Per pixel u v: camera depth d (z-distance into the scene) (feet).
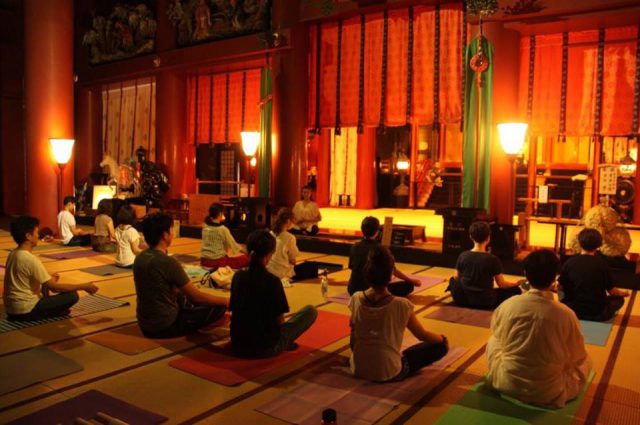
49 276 15.97
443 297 19.25
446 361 12.69
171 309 14.26
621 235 21.21
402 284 18.49
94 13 44.88
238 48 34.99
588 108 25.91
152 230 14.21
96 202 43.14
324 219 38.91
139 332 14.90
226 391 11.04
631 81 25.05
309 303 18.25
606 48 25.41
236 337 12.86
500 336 10.73
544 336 10.11
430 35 28.96
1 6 50.24
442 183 50.70
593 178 38.40
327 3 31.04
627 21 24.40
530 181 40.06
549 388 10.14
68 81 37.06
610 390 11.21
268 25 34.42
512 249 23.75
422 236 29.01
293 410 10.11
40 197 36.19
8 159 50.62
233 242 23.20
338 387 11.13
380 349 11.34
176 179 40.01
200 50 36.99
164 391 11.04
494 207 26.45
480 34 25.38
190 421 9.77
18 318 15.58
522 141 23.89
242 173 48.73
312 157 52.06
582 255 16.37
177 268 14.12
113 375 11.86
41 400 10.54
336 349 13.55
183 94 40.24
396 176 51.80
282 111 33.24
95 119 47.19
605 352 13.61
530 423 9.64
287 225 20.70
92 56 44.98
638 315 17.12
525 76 26.96
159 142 40.01
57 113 36.45
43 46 36.04
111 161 43.42
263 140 35.60
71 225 31.40
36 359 12.71
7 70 50.31
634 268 20.83
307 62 33.04
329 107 32.60
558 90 26.43
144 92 44.32
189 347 13.67
